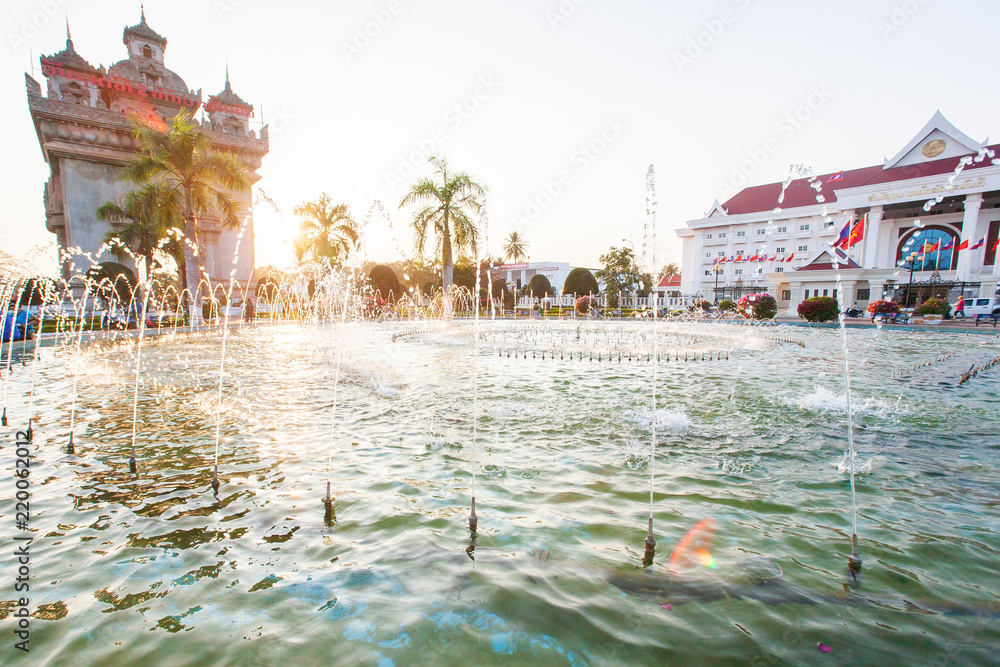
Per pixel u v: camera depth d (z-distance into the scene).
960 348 12.41
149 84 32.12
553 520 2.79
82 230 28.31
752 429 4.65
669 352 11.16
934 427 4.73
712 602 2.05
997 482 3.38
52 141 27.14
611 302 55.62
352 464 3.68
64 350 11.59
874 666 1.70
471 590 2.12
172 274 21.81
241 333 17.34
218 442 4.20
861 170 41.66
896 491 3.22
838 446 4.14
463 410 5.35
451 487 3.26
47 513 2.87
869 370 8.34
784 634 1.86
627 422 4.86
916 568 2.32
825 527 2.72
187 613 1.97
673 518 2.82
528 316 35.81
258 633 1.85
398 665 1.68
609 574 2.25
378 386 6.75
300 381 7.18
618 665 1.70
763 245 44.56
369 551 2.45
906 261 36.47
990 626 1.91
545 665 1.69
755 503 3.03
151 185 19.53
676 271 59.69
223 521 2.77
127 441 4.25
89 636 1.83
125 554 2.42
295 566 2.31
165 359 9.88
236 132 34.09
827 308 23.64
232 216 20.66
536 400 5.85
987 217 33.41
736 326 22.38
